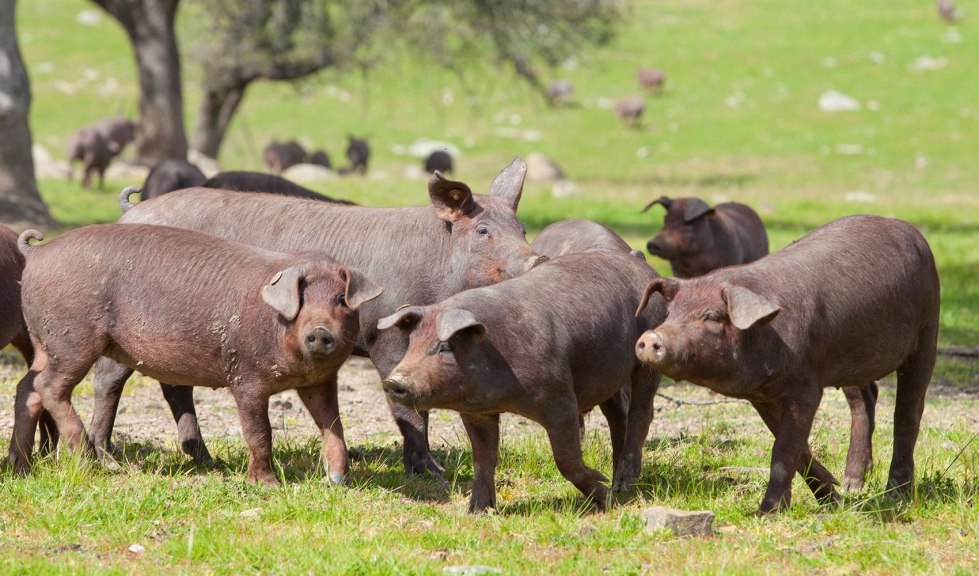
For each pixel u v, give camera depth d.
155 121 61.34
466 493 13.55
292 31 59.91
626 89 103.62
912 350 12.70
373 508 12.34
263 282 12.77
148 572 9.84
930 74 103.69
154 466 14.27
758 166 75.50
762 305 10.53
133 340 13.14
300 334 12.12
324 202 15.41
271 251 13.30
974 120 88.38
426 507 12.60
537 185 63.34
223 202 15.20
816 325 11.41
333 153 80.75
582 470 12.09
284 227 14.89
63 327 13.05
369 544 10.75
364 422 18.06
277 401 18.70
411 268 14.44
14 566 9.78
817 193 62.25
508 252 14.08
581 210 50.91
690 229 27.11
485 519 11.79
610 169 74.94
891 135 84.75
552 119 92.25
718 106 96.25
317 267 12.47
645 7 136.88
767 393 11.53
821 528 11.22
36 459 13.54
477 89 102.62
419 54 61.81
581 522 11.66
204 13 61.91
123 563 10.16
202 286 12.91
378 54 62.06
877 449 15.48
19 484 12.48
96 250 13.16
